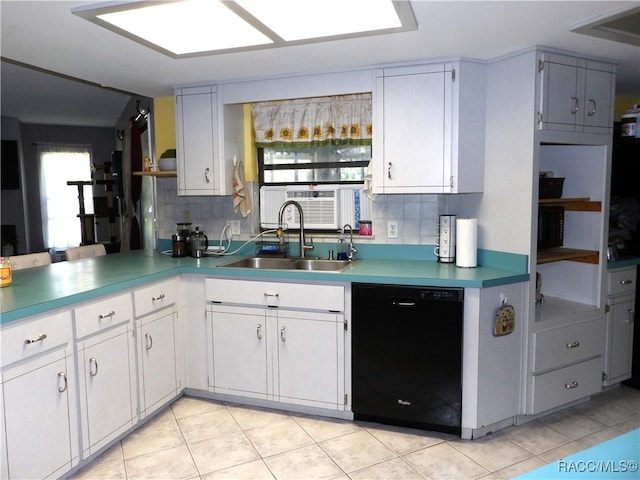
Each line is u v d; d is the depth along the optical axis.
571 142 2.73
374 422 2.79
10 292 2.22
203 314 3.05
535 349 2.70
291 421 2.83
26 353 1.95
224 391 3.05
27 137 7.45
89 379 2.30
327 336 2.77
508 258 2.75
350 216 3.40
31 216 7.53
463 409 2.57
